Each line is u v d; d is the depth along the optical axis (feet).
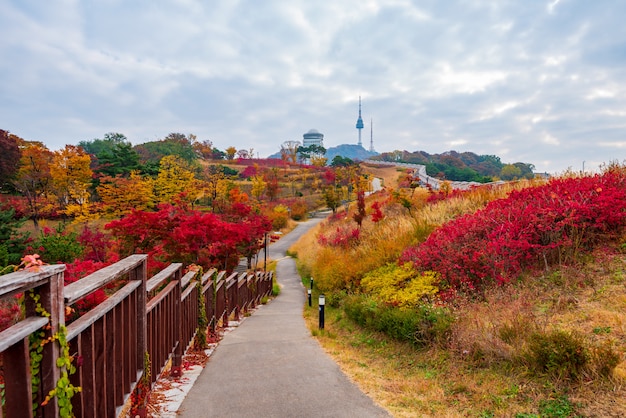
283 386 17.20
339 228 93.81
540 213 29.32
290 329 33.91
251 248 81.61
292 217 213.46
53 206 131.23
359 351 26.08
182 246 46.52
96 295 22.41
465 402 15.33
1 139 153.58
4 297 5.61
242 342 27.30
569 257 26.84
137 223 45.44
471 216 35.45
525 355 16.89
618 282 22.84
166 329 15.97
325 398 15.71
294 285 89.56
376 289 35.47
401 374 20.08
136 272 12.00
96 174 164.76
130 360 11.19
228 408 14.57
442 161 532.73
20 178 145.79
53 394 6.67
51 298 6.70
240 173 317.42
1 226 78.95
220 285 32.63
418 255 35.91
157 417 13.61
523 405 14.29
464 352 19.66
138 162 199.00
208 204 194.70
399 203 86.53
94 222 133.90
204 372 19.47
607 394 13.62
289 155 417.08
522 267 28.14
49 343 6.72
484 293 26.35
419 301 28.60
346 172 257.96
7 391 6.26
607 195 28.35
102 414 9.11
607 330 18.16
